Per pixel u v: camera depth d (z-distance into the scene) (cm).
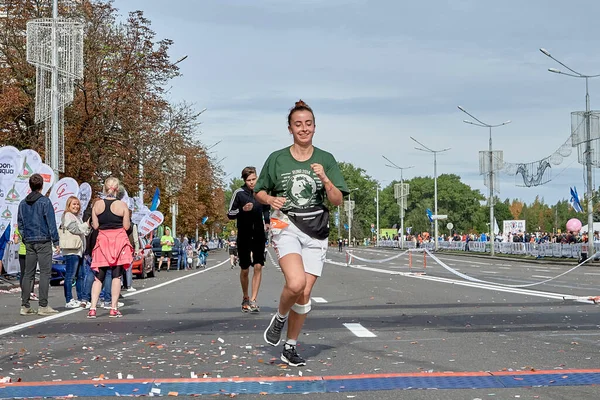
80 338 1135
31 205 1565
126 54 4675
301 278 814
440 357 918
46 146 3500
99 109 4528
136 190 4741
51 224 1555
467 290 2133
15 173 2755
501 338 1079
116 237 1480
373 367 854
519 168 5262
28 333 1206
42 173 2823
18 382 780
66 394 725
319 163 839
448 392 716
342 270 3859
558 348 979
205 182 8362
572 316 1362
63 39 3400
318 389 734
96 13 4694
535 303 1653
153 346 1039
